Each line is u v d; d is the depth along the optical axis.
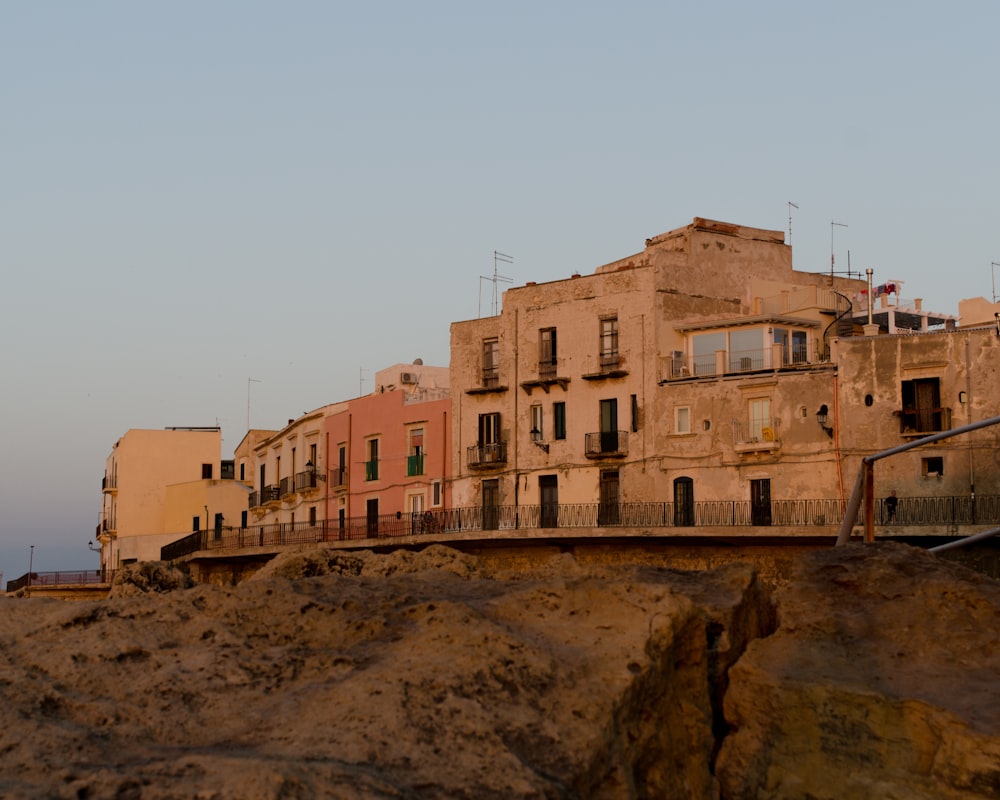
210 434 107.12
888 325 71.81
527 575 18.42
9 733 11.12
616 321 65.81
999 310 68.25
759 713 14.60
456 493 70.12
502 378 69.00
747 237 69.38
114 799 9.77
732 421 60.72
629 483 63.66
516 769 11.10
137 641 13.48
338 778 10.24
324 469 79.69
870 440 57.03
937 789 13.40
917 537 52.56
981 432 54.84
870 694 14.15
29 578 85.25
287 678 12.95
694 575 17.09
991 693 14.09
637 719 13.13
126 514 104.25
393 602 15.07
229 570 74.81
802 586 16.39
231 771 10.13
